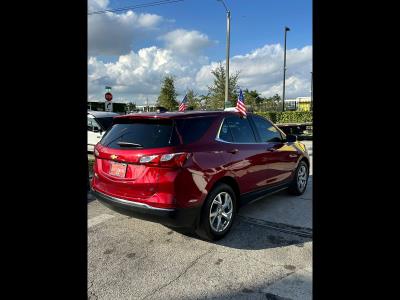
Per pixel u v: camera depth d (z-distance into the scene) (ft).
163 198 11.09
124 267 10.55
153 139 11.82
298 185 19.33
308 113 76.95
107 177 12.52
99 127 33.63
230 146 13.60
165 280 9.75
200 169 11.84
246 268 10.46
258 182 15.30
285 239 12.84
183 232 13.51
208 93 87.61
